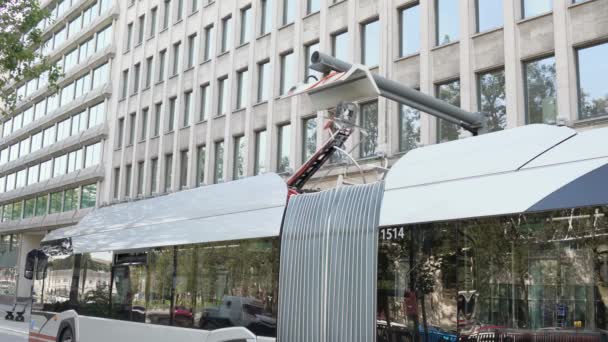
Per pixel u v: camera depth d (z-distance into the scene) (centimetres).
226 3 3108
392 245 591
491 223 508
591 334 425
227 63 3039
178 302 876
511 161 523
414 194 590
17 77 1861
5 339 2112
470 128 862
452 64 2022
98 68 4400
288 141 2638
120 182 3828
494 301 491
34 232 5141
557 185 474
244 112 2875
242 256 774
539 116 1800
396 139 2167
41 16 1841
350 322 610
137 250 1000
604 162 456
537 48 1805
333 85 739
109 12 4212
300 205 723
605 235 432
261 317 720
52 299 1259
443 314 529
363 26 2364
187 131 3272
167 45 3547
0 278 5647
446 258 537
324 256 659
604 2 1667
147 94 3691
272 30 2755
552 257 459
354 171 1789
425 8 2114
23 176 5606
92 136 4166
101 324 1053
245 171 2797
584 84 1716
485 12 1969
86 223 1223
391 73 2202
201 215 876
